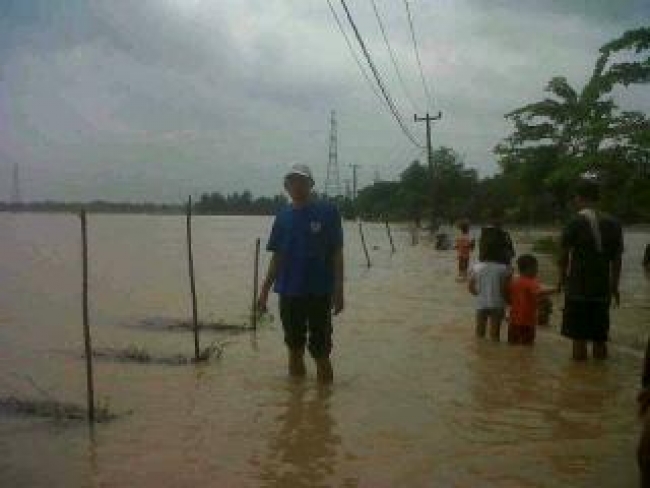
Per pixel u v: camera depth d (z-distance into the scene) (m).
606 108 39.41
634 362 11.14
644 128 33.75
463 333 13.77
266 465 6.71
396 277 26.55
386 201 121.19
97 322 16.22
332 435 7.57
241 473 6.52
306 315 9.80
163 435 7.55
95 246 54.03
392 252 43.25
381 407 8.62
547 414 8.38
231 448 7.16
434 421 8.08
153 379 10.09
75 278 27.92
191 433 7.62
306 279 9.64
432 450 7.14
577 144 41.00
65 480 6.35
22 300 20.80
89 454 6.99
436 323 15.05
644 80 32.41
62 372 10.66
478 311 13.22
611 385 9.73
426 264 33.62
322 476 6.46
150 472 6.53
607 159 34.03
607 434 7.67
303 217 9.66
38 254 43.66
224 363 11.20
